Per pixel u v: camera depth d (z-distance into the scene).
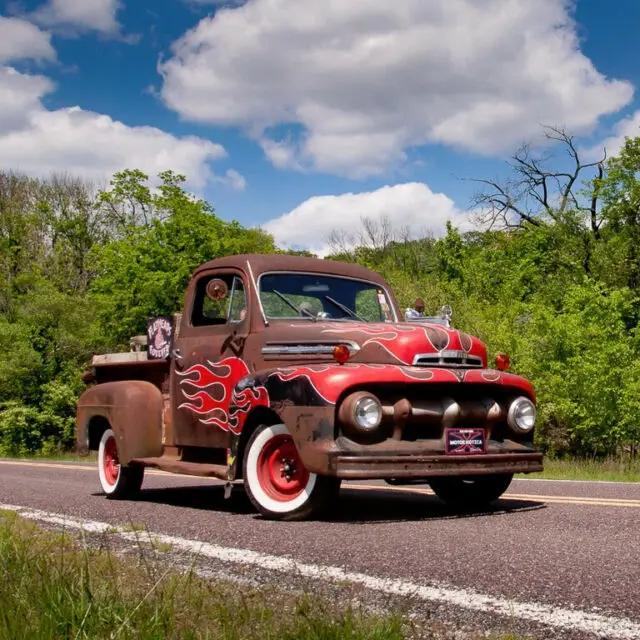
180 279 33.31
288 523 5.60
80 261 48.97
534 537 4.79
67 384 33.34
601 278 30.61
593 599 3.24
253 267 6.86
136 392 7.64
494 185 38.44
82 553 4.17
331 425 5.52
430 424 5.84
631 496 7.20
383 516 5.96
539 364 19.81
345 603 3.18
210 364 6.94
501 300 25.55
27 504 7.29
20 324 34.81
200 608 3.03
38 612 2.89
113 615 2.81
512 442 6.27
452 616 3.01
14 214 50.00
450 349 6.08
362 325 6.28
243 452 6.14
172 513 6.34
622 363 19.33
